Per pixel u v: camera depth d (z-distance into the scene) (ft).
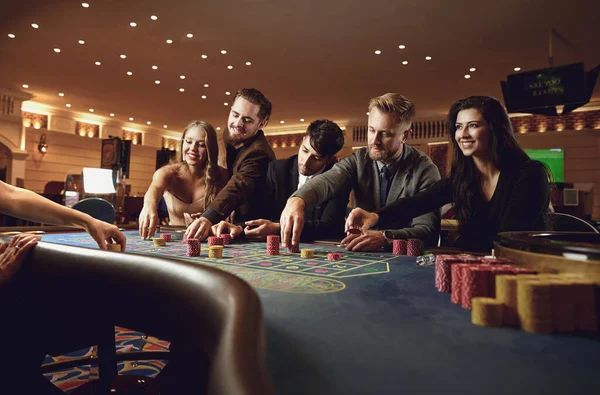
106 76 39.63
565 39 28.43
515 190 7.07
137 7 25.66
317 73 37.47
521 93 27.02
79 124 57.52
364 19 26.48
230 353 1.41
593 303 2.43
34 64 36.47
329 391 1.62
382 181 9.59
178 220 11.60
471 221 7.88
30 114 52.60
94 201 11.60
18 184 49.11
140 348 7.36
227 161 11.63
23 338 4.32
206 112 53.98
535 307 2.42
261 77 38.99
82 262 3.45
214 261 5.58
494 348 2.16
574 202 24.90
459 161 7.91
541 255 3.05
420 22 26.66
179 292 2.44
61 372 6.83
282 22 27.22
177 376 3.14
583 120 46.29
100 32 29.45
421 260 5.40
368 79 38.86
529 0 23.32
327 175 9.16
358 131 57.47
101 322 3.75
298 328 2.50
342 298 3.34
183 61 35.06
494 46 30.14
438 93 42.65
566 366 1.93
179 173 11.25
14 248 4.19
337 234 9.70
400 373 1.82
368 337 2.33
